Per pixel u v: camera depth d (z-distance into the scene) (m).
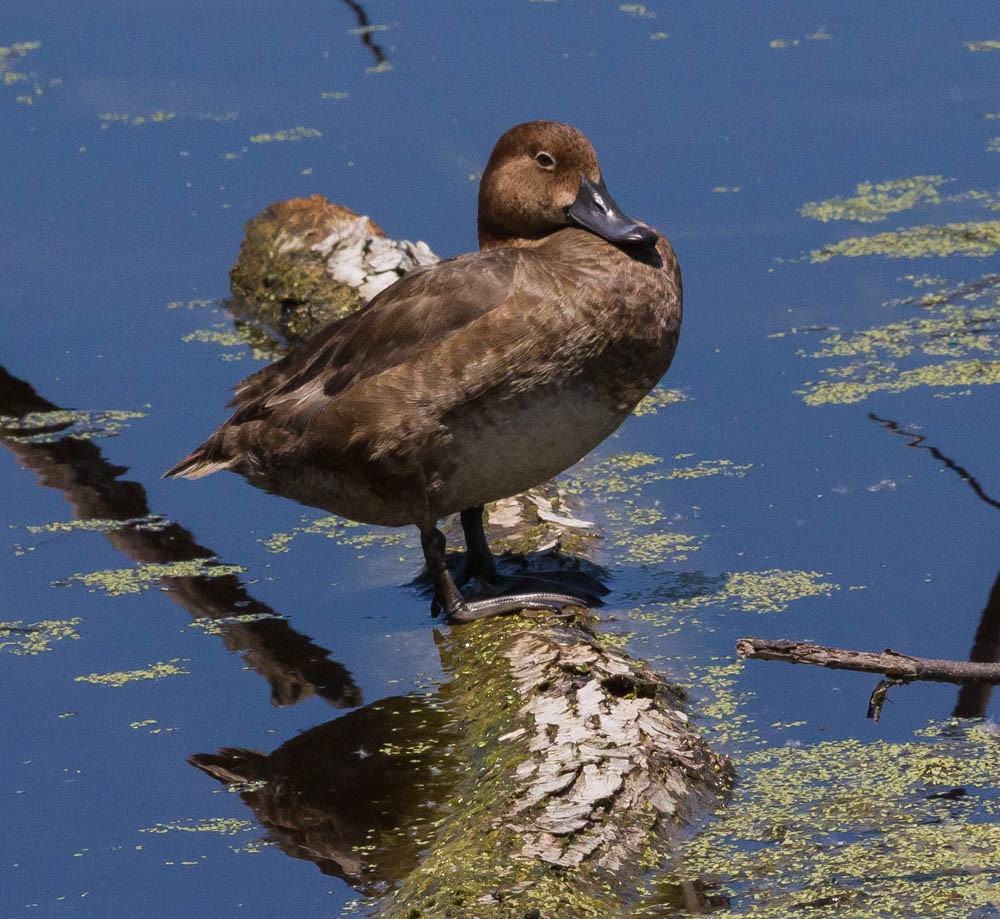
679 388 13.29
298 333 15.15
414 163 17.61
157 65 20.30
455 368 9.43
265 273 15.55
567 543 10.98
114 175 17.73
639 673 8.96
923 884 7.23
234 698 9.41
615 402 9.79
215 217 16.86
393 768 8.58
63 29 21.52
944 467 11.60
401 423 9.55
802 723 8.77
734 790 8.16
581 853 7.44
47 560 11.20
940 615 9.68
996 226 15.75
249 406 10.54
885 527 10.83
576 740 8.32
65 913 7.41
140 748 8.90
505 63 19.73
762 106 18.42
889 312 14.33
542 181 10.43
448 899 7.11
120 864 7.81
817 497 11.34
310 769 8.60
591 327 9.47
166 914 7.38
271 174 17.53
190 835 8.07
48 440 13.00
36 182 17.61
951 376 13.05
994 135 17.66
